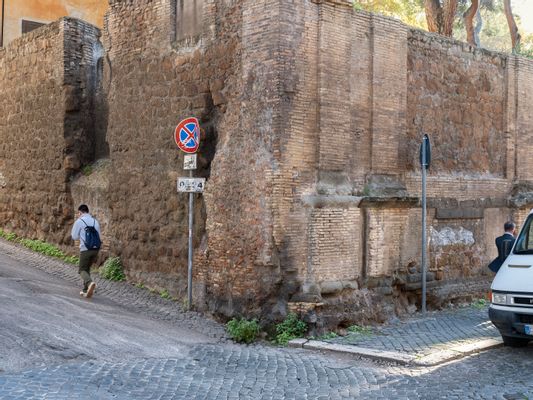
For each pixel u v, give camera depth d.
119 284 13.55
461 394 7.76
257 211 10.76
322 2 11.12
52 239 16.64
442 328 11.51
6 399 6.73
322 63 11.11
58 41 16.59
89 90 16.67
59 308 10.71
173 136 12.71
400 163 12.74
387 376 8.62
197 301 11.82
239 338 10.44
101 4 27.17
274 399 7.44
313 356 9.67
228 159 11.31
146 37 13.36
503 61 15.59
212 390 7.68
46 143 16.97
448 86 14.16
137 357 8.89
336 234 11.26
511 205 15.49
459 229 14.30
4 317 9.51
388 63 12.35
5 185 18.80
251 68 11.03
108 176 15.10
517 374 8.73
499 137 15.55
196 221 12.09
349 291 11.45
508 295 9.92
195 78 12.20
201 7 12.16
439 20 23.08
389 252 12.26
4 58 19.00
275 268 10.66
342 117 11.45
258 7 10.93
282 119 10.62
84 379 7.66
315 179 11.11
